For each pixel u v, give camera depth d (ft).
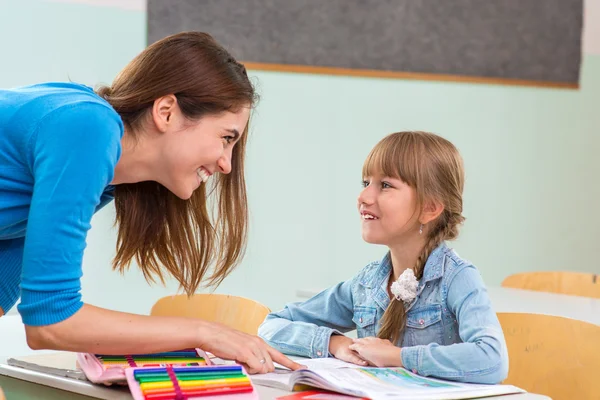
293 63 10.36
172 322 3.63
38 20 9.06
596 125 12.37
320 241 10.73
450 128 11.37
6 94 3.62
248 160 10.21
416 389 3.45
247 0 10.05
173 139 3.67
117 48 9.50
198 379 3.32
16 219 3.63
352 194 10.89
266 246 10.39
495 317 4.22
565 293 8.06
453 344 4.09
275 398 3.32
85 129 3.32
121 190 4.33
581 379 4.74
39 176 3.30
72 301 3.40
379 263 4.90
